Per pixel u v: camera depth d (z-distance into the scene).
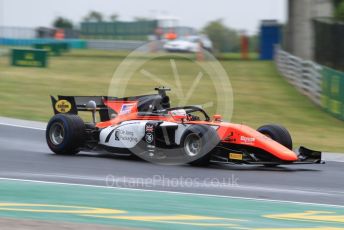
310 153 30.48
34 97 64.81
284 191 24.69
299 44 97.06
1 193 22.53
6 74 83.75
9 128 43.66
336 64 81.31
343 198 23.81
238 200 22.53
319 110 61.28
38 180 25.33
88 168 28.69
